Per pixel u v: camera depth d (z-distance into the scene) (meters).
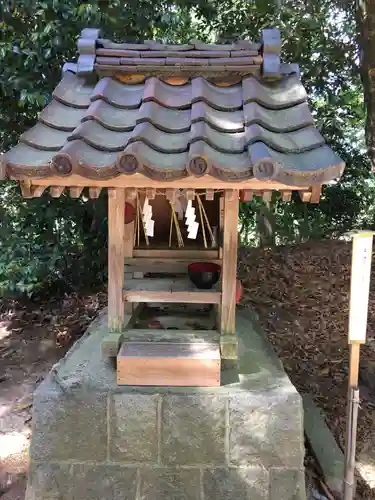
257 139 1.65
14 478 2.48
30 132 1.85
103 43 2.19
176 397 2.03
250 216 6.76
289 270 5.27
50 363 3.84
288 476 2.05
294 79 2.08
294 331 4.18
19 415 3.09
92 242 4.98
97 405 2.04
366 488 2.39
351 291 1.94
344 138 5.88
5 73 3.77
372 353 3.77
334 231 6.74
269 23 4.92
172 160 1.58
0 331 4.46
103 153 1.65
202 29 5.21
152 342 2.22
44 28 3.70
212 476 2.06
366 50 3.86
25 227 4.70
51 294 5.12
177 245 2.55
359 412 3.05
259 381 2.16
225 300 2.15
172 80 2.12
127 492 2.07
